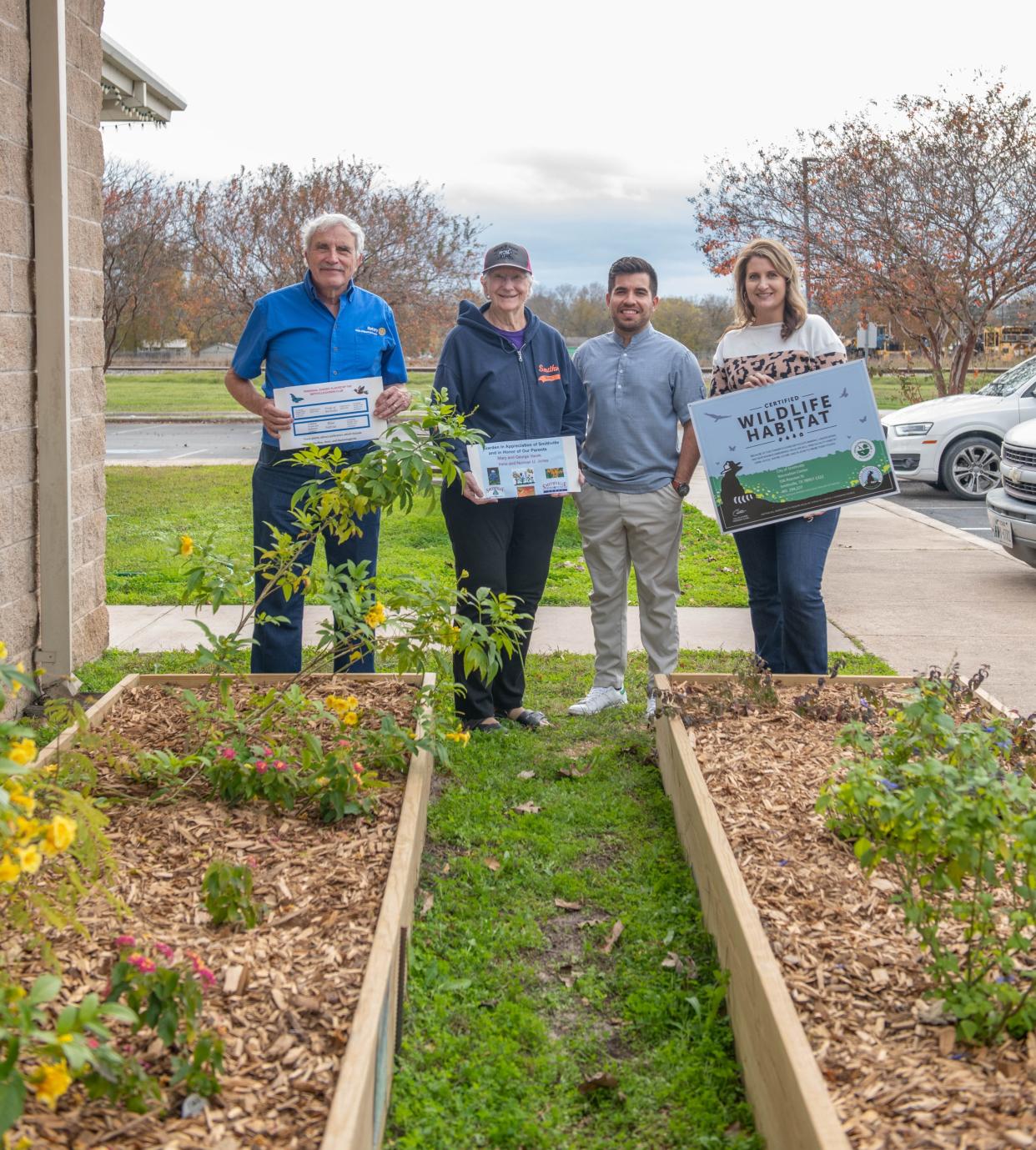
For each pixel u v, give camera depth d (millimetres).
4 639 5594
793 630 5371
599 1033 3211
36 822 2346
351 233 5422
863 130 20406
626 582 5895
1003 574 9617
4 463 5520
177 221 27422
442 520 12680
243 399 5539
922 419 14797
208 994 2787
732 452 5242
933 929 2758
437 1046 3098
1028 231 19312
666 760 4852
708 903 3631
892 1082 2488
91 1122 2295
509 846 4309
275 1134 2295
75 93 6312
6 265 5484
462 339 5289
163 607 8258
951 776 2742
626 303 5559
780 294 5273
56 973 2766
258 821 3867
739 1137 2729
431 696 4574
